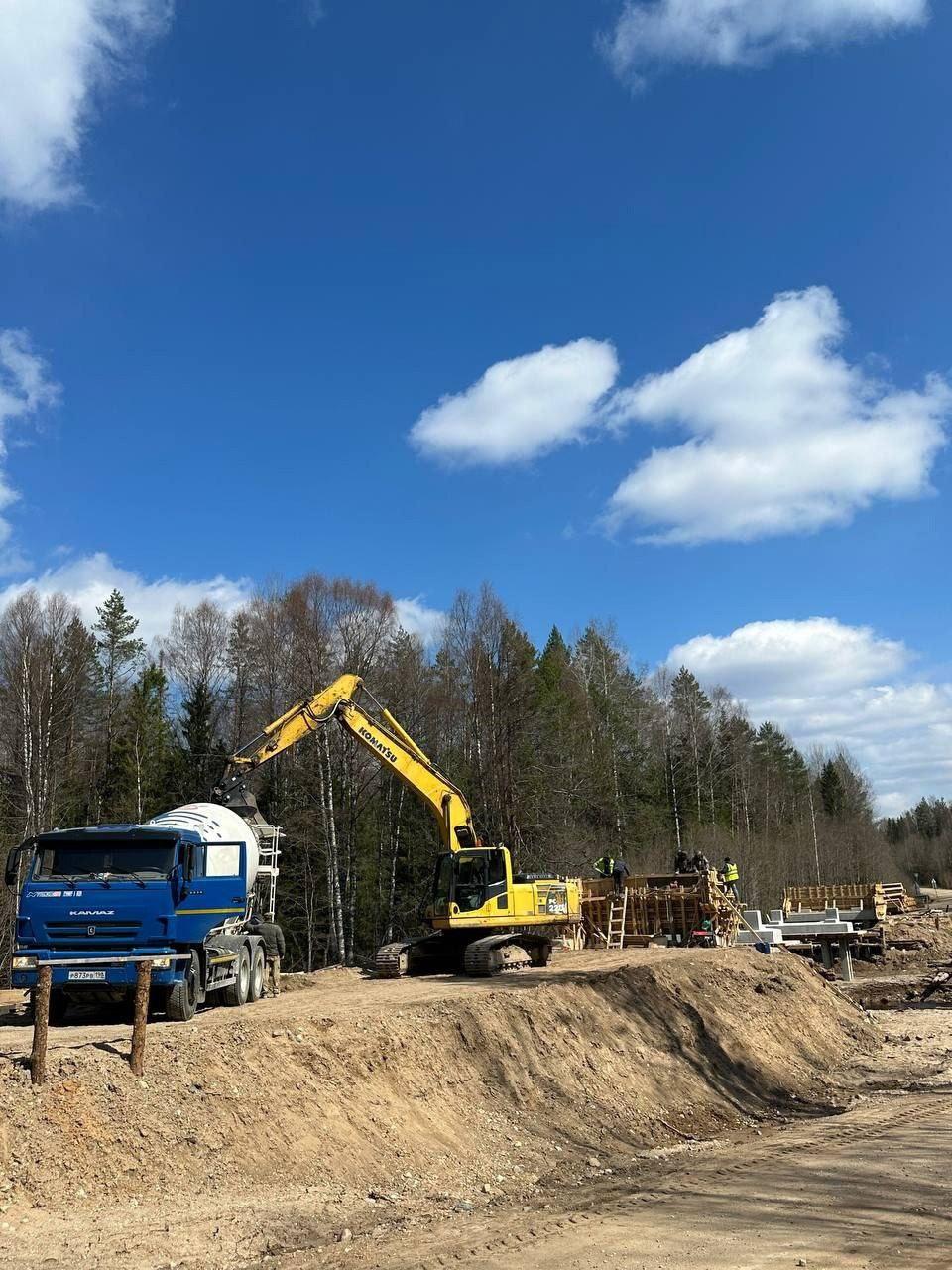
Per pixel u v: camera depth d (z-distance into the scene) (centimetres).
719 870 3419
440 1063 1508
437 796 2541
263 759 2364
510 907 2412
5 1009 1847
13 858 1622
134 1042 1177
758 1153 1450
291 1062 1316
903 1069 2291
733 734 7831
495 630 4912
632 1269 904
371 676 4738
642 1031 1958
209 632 5525
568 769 4875
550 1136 1467
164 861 1612
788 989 2559
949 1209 1093
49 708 4403
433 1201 1164
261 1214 1026
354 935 4512
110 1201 1011
